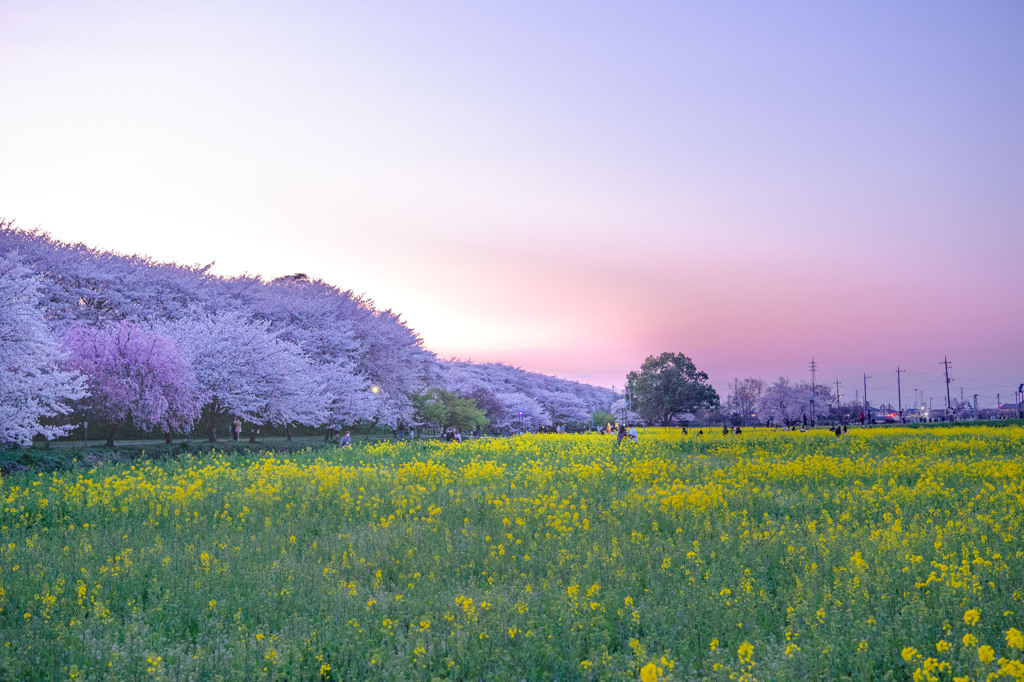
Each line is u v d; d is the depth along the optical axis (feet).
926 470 68.23
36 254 152.35
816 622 23.52
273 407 138.00
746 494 51.60
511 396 368.27
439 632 23.53
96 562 33.58
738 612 24.45
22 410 86.84
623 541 35.96
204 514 47.37
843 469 70.54
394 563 33.14
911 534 35.35
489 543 36.91
